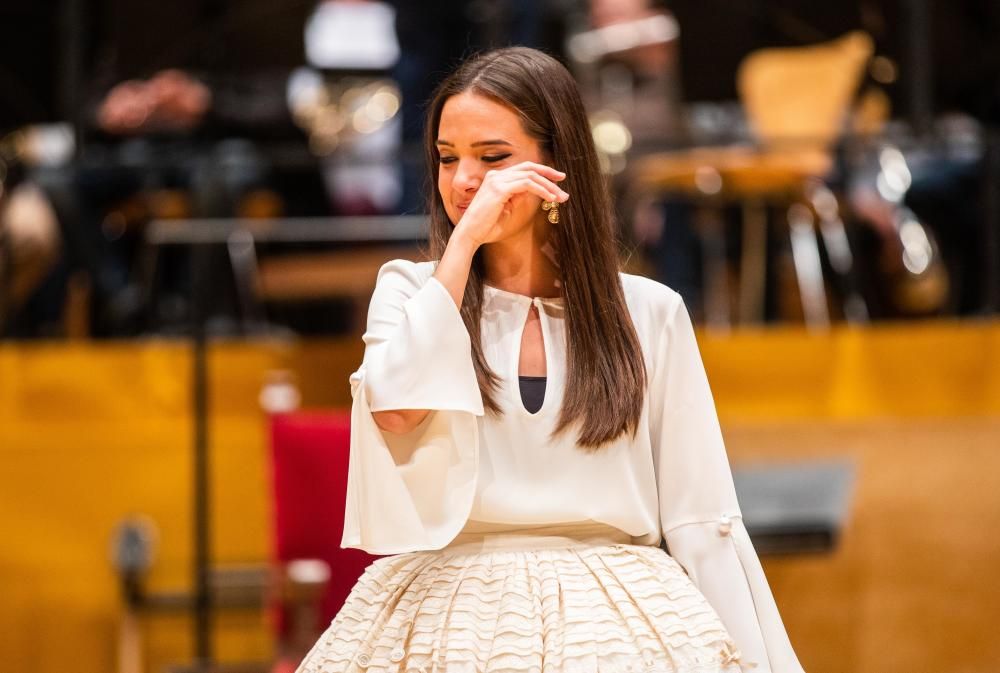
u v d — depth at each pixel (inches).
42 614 514.3
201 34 594.2
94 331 573.3
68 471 520.4
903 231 579.5
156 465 523.8
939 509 501.4
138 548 496.4
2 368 530.6
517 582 229.9
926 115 564.7
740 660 233.9
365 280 557.6
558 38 638.5
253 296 562.3
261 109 599.2
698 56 589.6
